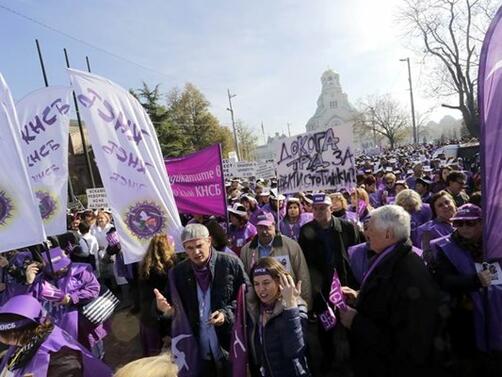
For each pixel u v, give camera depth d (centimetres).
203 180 551
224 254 315
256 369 264
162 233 384
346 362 379
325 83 10956
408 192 496
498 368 270
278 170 537
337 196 558
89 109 399
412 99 3688
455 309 278
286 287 245
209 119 5350
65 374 209
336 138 482
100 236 767
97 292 365
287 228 631
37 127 434
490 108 217
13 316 213
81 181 3491
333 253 421
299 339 238
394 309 222
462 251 283
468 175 925
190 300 306
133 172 409
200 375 299
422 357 213
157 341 364
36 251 377
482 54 217
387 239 231
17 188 307
